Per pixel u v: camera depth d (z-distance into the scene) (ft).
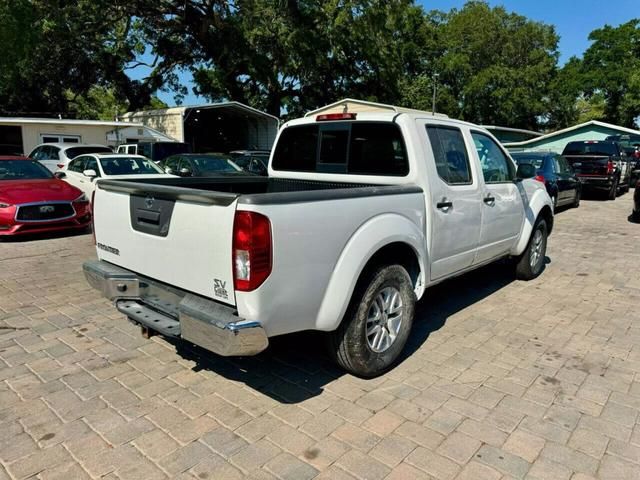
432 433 9.39
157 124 80.38
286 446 8.98
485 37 146.30
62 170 40.50
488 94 133.39
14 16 66.54
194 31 91.76
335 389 11.05
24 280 19.39
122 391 10.90
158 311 11.08
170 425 9.62
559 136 101.14
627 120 145.38
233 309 9.14
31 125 65.98
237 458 8.64
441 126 13.65
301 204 9.25
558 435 9.35
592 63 151.53
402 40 119.55
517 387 11.17
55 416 9.89
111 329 14.40
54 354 12.72
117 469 8.35
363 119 13.51
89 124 68.44
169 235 10.11
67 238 27.91
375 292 11.09
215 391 10.94
